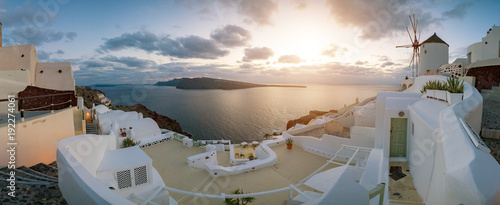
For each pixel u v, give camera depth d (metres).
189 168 14.34
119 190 7.47
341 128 18.12
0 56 17.92
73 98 13.23
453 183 4.34
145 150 17.92
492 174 4.27
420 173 7.37
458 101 8.23
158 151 17.72
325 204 4.27
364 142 14.55
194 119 100.50
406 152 10.13
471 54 26.34
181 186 12.07
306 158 15.89
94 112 23.86
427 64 31.12
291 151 17.27
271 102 161.38
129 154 8.52
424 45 31.30
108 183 7.02
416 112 8.84
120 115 23.58
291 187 8.80
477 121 8.82
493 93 15.86
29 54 18.33
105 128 18.80
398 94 12.40
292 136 18.94
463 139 4.98
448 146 5.21
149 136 20.14
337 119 20.50
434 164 6.05
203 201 10.52
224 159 17.95
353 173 8.60
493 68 16.97
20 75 12.46
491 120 10.93
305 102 156.25
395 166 9.31
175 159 15.99
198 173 13.58
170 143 19.67
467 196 4.10
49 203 6.02
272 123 92.00
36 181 7.36
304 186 9.47
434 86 10.93
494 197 3.92
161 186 8.21
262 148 17.09
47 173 9.28
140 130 19.86
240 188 11.77
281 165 14.82
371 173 8.80
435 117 7.55
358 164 12.73
